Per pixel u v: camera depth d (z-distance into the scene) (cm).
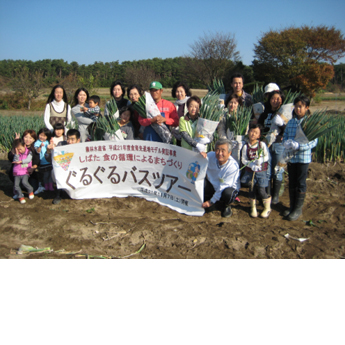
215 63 3247
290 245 378
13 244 384
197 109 440
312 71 2697
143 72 3225
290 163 444
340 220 449
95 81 2217
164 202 484
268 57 2888
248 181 455
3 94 3138
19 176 501
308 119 431
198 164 441
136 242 391
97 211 475
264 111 485
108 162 492
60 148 482
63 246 380
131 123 508
